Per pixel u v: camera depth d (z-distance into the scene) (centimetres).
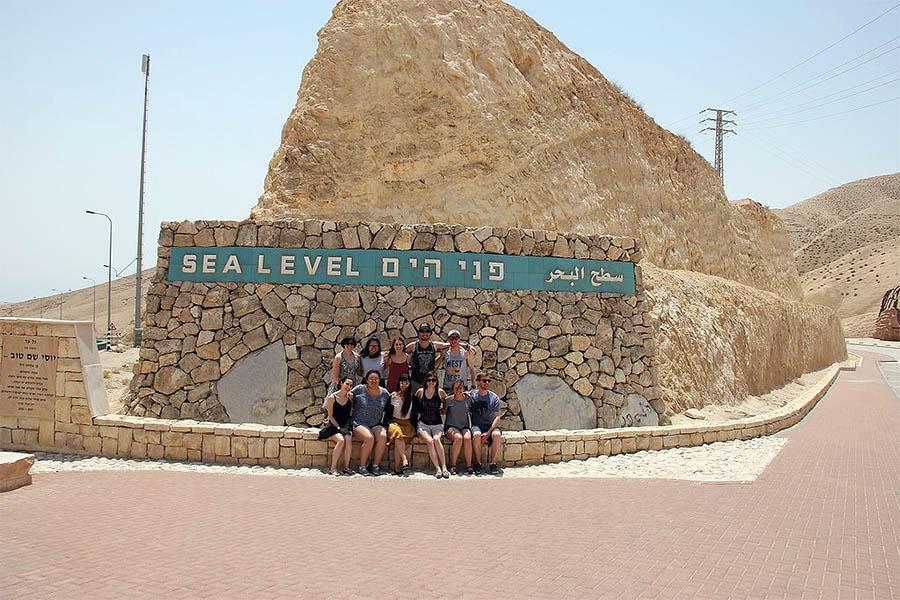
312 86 1838
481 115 1912
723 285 2481
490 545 638
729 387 1944
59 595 499
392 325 1276
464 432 1023
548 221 1938
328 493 834
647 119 2614
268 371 1237
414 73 1878
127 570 553
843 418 1692
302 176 1750
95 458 1024
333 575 552
